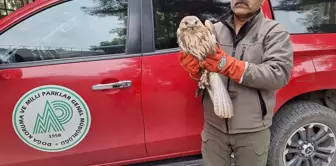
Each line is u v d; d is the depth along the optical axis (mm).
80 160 2170
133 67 2127
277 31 1597
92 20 2160
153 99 2176
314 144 2494
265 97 1701
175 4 2230
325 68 2367
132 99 2141
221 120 1760
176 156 2357
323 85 2393
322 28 2443
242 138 1748
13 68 2004
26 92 1999
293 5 2395
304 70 2324
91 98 2086
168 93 2191
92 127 2125
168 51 2193
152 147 2266
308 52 2318
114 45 2152
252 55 1630
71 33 2135
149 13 2174
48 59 2078
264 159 1840
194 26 1490
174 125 2260
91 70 2080
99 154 2184
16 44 2053
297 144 2471
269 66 1558
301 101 2496
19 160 2076
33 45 2074
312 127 2461
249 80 1543
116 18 2164
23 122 2025
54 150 2109
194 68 1617
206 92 1798
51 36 2109
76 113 2084
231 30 1710
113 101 2119
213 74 1603
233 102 1695
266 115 1733
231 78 1564
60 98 2047
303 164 2533
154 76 2156
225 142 1811
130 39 2148
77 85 2057
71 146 2127
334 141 2523
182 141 2305
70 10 2141
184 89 2211
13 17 2064
